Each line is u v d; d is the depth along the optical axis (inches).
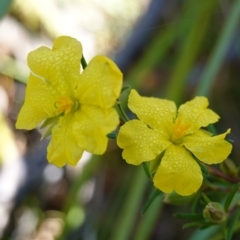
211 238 8.9
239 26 12.4
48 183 11.5
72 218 10.1
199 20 10.6
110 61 5.5
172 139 5.8
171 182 5.7
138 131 5.7
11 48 12.9
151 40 12.4
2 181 10.6
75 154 5.5
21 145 11.8
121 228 9.2
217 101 12.1
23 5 13.0
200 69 12.6
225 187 6.7
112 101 5.4
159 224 11.5
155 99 6.0
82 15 13.4
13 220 11.1
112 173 11.9
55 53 5.8
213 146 5.8
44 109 5.8
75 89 5.7
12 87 12.7
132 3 13.4
